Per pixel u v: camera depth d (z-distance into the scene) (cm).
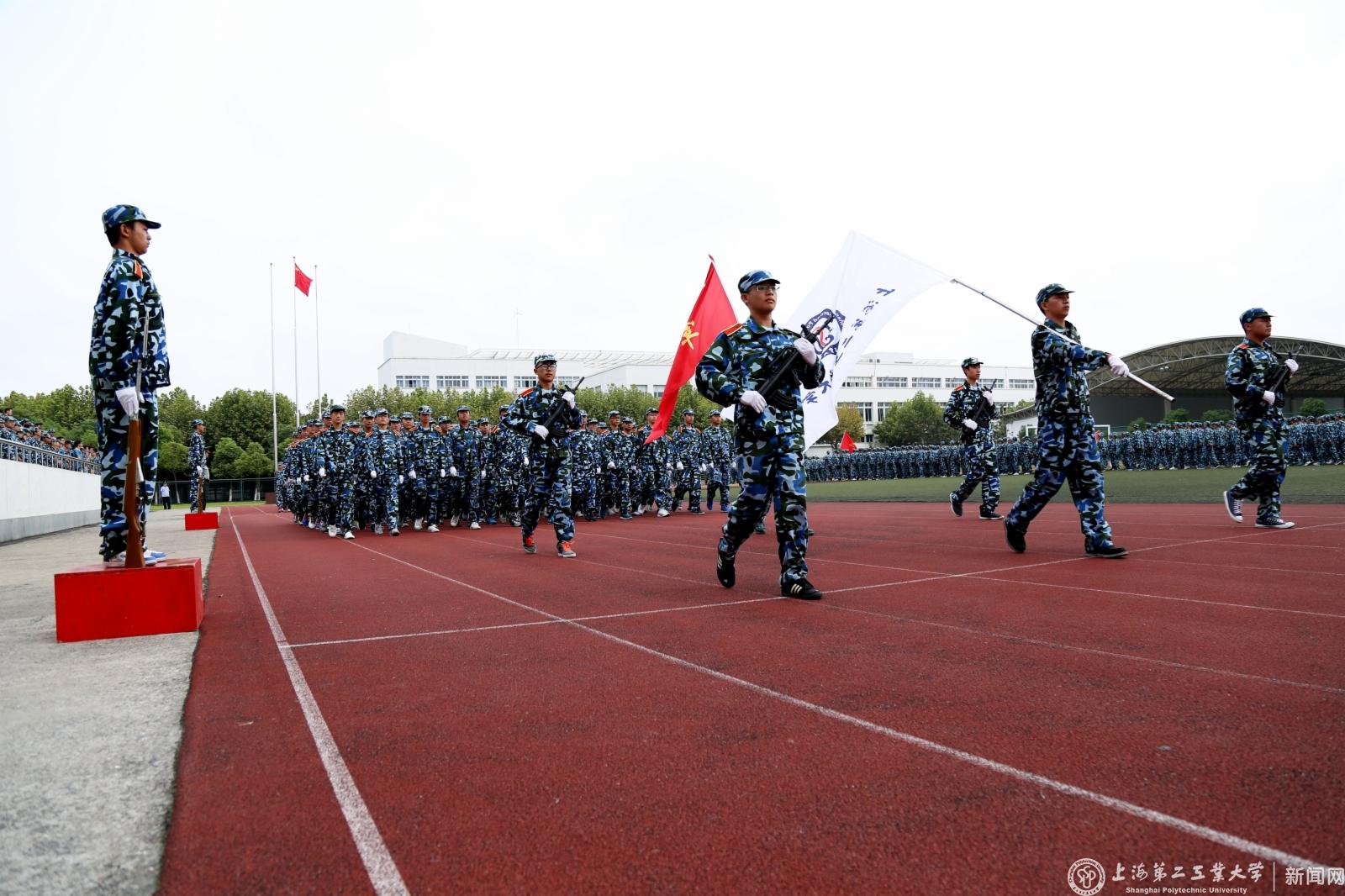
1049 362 743
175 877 202
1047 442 750
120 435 540
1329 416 3105
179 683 379
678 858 208
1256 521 944
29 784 260
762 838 218
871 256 984
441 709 338
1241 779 242
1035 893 186
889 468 4347
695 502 1903
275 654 441
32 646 462
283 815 237
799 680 366
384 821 233
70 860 210
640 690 357
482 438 1688
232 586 734
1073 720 300
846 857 205
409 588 692
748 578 702
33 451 1636
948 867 199
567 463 932
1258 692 324
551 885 196
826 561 778
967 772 256
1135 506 1387
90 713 333
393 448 1441
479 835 224
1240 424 937
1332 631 420
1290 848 201
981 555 791
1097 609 497
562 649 439
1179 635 423
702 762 272
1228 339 5422
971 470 1284
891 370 10069
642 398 6444
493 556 966
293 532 1612
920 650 414
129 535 492
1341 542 772
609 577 732
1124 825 217
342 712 335
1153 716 301
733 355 604
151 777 266
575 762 275
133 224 552
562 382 955
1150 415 7556
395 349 9356
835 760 271
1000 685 348
